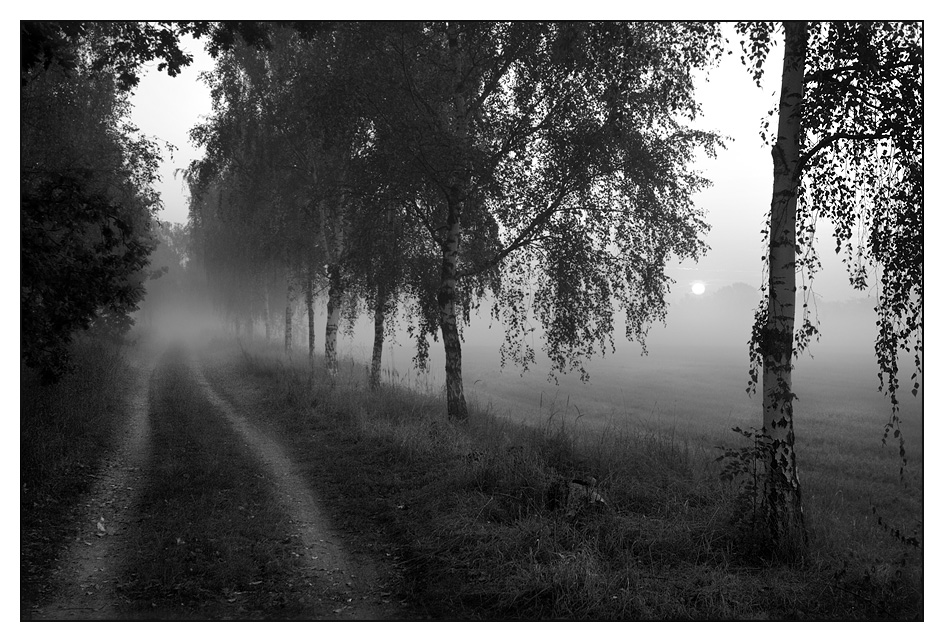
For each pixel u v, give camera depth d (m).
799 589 4.78
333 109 11.01
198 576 5.11
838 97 5.26
